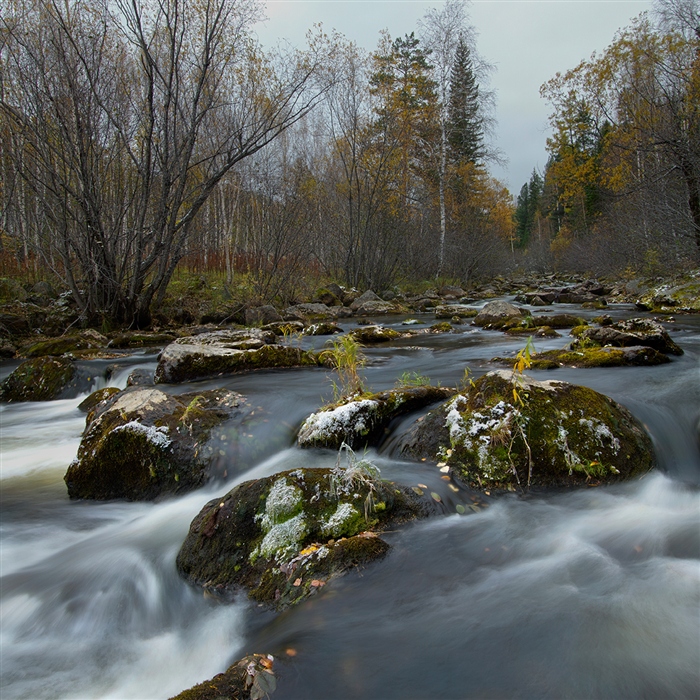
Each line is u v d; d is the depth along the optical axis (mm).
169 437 4344
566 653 2080
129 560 3330
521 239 80062
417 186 29812
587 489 3500
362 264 25422
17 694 2385
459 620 2314
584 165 31125
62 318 13883
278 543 2846
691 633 2170
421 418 4195
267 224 20609
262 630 2492
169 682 2428
